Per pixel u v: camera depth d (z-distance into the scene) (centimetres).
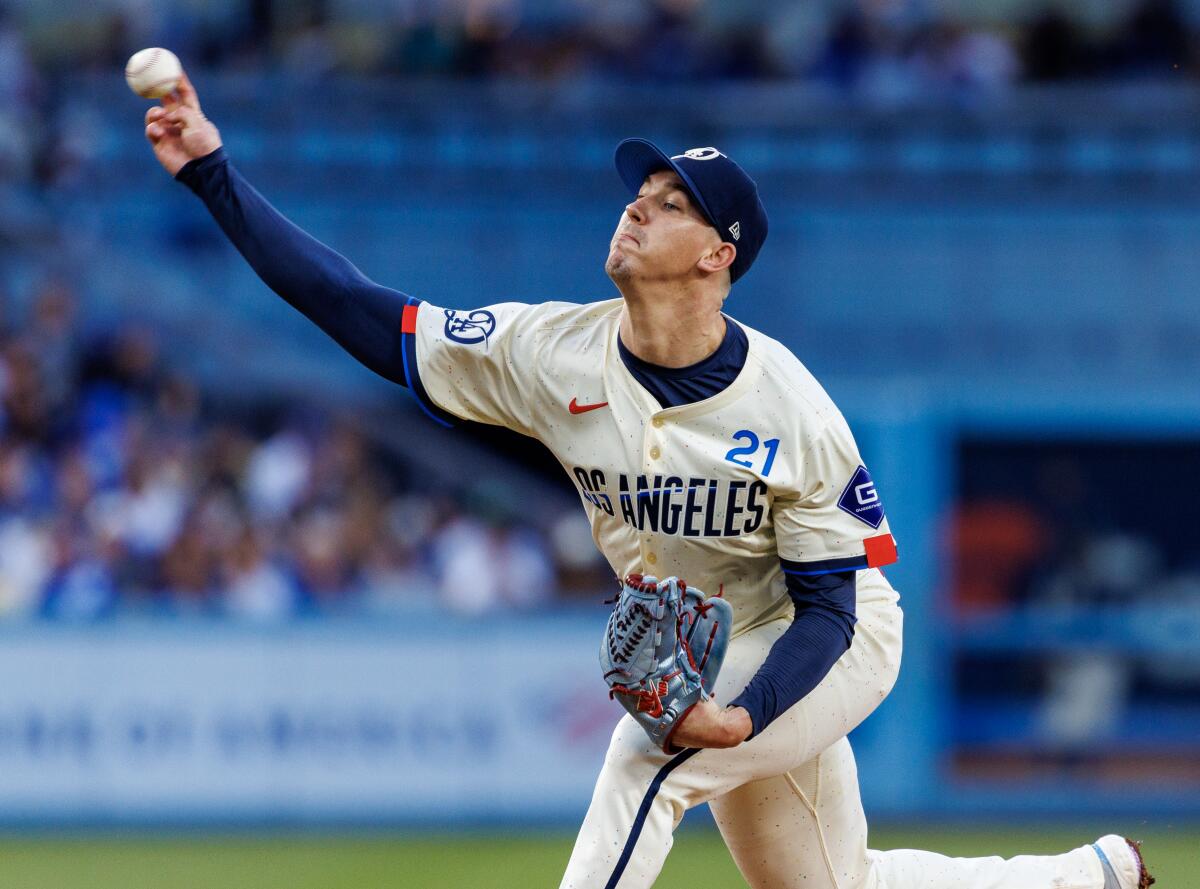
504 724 3953
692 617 1463
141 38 5575
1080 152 5022
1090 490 4653
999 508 4644
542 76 5481
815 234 4950
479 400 1566
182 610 4025
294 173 5044
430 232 5028
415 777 3925
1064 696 4441
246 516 4234
